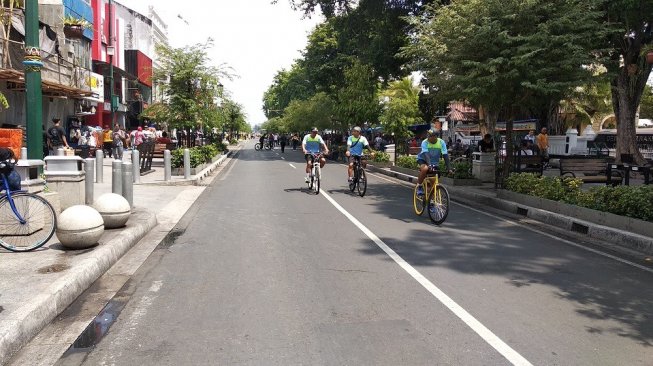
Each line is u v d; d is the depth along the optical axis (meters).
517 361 4.01
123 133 29.39
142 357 4.05
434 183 10.20
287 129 66.25
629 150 19.41
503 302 5.40
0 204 6.69
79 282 5.54
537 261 7.18
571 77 12.23
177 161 18.17
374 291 5.70
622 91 19.30
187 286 5.87
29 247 6.68
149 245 7.93
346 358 4.04
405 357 4.06
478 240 8.52
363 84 32.31
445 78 13.63
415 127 33.28
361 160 14.58
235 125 68.31
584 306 5.31
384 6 27.12
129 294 5.59
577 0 12.22
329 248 7.78
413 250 7.70
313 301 5.36
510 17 11.79
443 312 5.07
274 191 15.22
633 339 4.48
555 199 10.90
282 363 3.95
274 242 8.18
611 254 7.68
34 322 4.45
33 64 8.55
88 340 4.38
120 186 9.88
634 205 8.65
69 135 26.33
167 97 23.28
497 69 12.46
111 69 27.73
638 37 17.58
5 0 18.28
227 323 4.75
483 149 18.00
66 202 8.92
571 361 4.02
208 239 8.41
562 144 27.09
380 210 11.65
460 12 13.05
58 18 23.92
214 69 23.09
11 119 20.70
